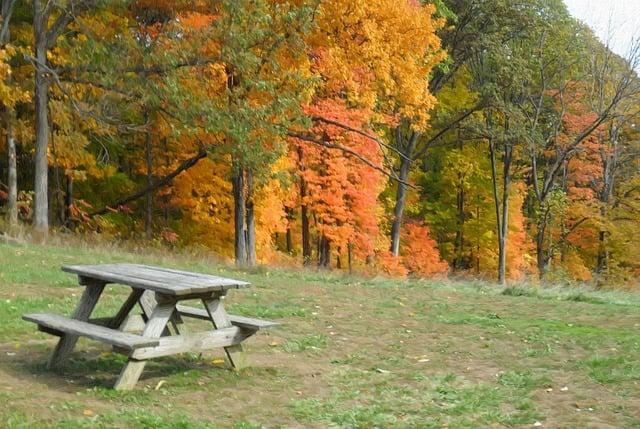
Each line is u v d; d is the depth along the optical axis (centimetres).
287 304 1095
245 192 2270
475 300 1295
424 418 577
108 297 1001
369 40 2025
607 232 3684
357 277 1535
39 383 595
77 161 2314
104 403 552
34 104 2111
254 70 1906
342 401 618
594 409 599
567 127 3584
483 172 3612
